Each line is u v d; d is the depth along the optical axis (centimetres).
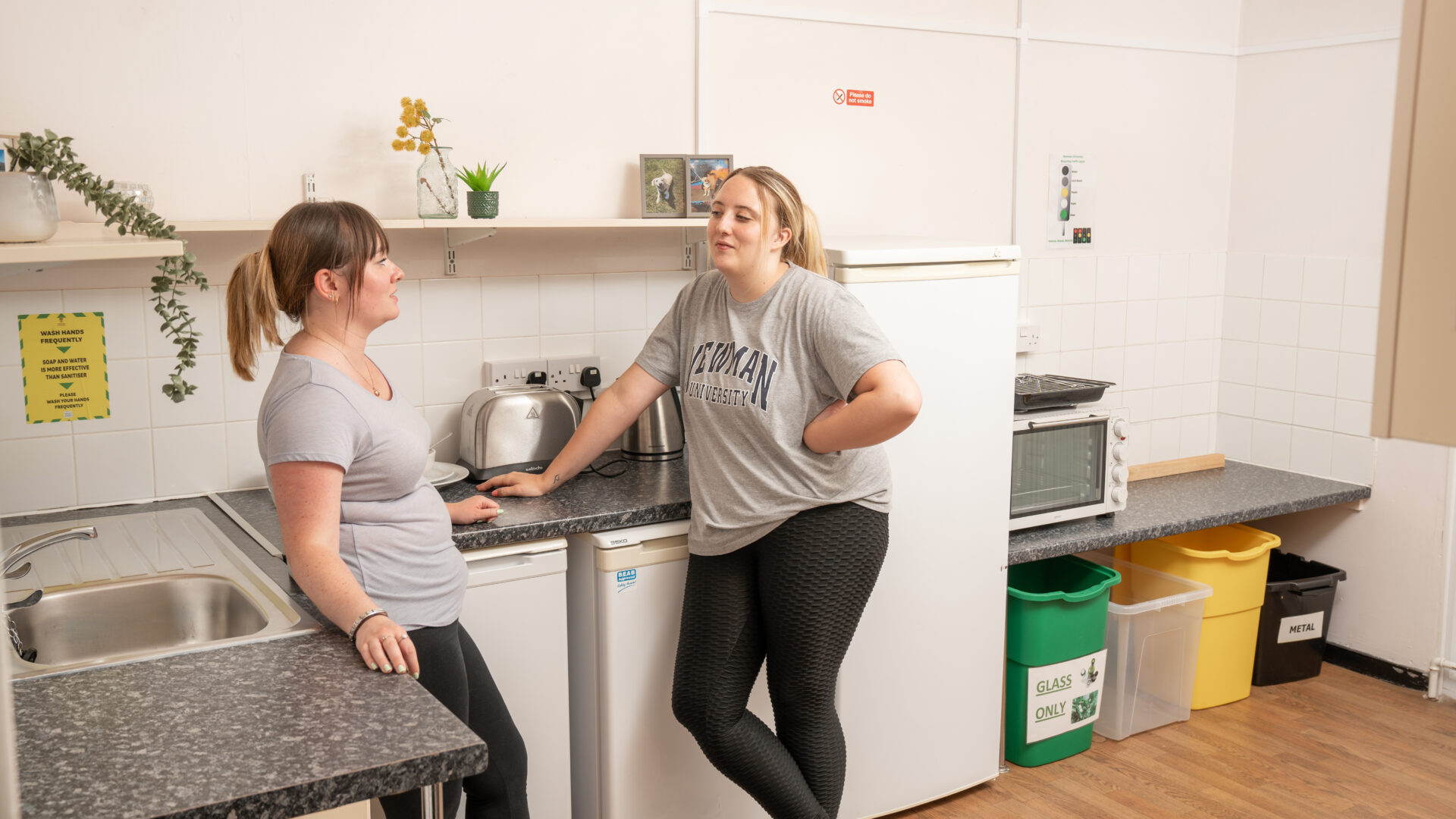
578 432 233
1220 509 321
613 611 223
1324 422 358
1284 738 307
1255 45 369
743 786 213
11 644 163
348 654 149
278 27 234
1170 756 296
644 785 232
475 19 255
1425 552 335
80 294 223
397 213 253
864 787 255
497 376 269
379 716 129
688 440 221
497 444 247
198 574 188
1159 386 377
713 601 212
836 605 207
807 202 304
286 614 166
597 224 256
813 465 204
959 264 250
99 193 161
